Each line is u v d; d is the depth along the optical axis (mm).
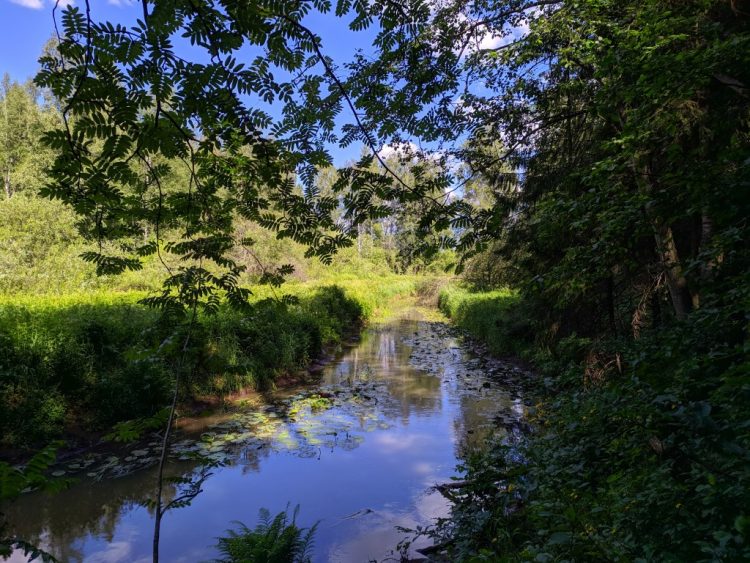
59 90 1215
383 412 8094
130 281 13281
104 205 1820
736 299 2459
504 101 5234
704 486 1818
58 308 8219
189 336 2375
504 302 16047
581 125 6070
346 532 4285
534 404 7855
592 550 2146
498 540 3287
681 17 2979
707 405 1785
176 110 1295
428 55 2402
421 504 4812
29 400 5918
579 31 4043
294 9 1268
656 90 2807
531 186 7180
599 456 3311
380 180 1869
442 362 12672
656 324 5605
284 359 10445
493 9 4508
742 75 2812
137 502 4941
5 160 21828
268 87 1302
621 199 3256
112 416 6605
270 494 5086
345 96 1603
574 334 6109
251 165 1753
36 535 4344
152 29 1115
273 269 2635
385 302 29188
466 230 1995
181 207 1928
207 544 4195
